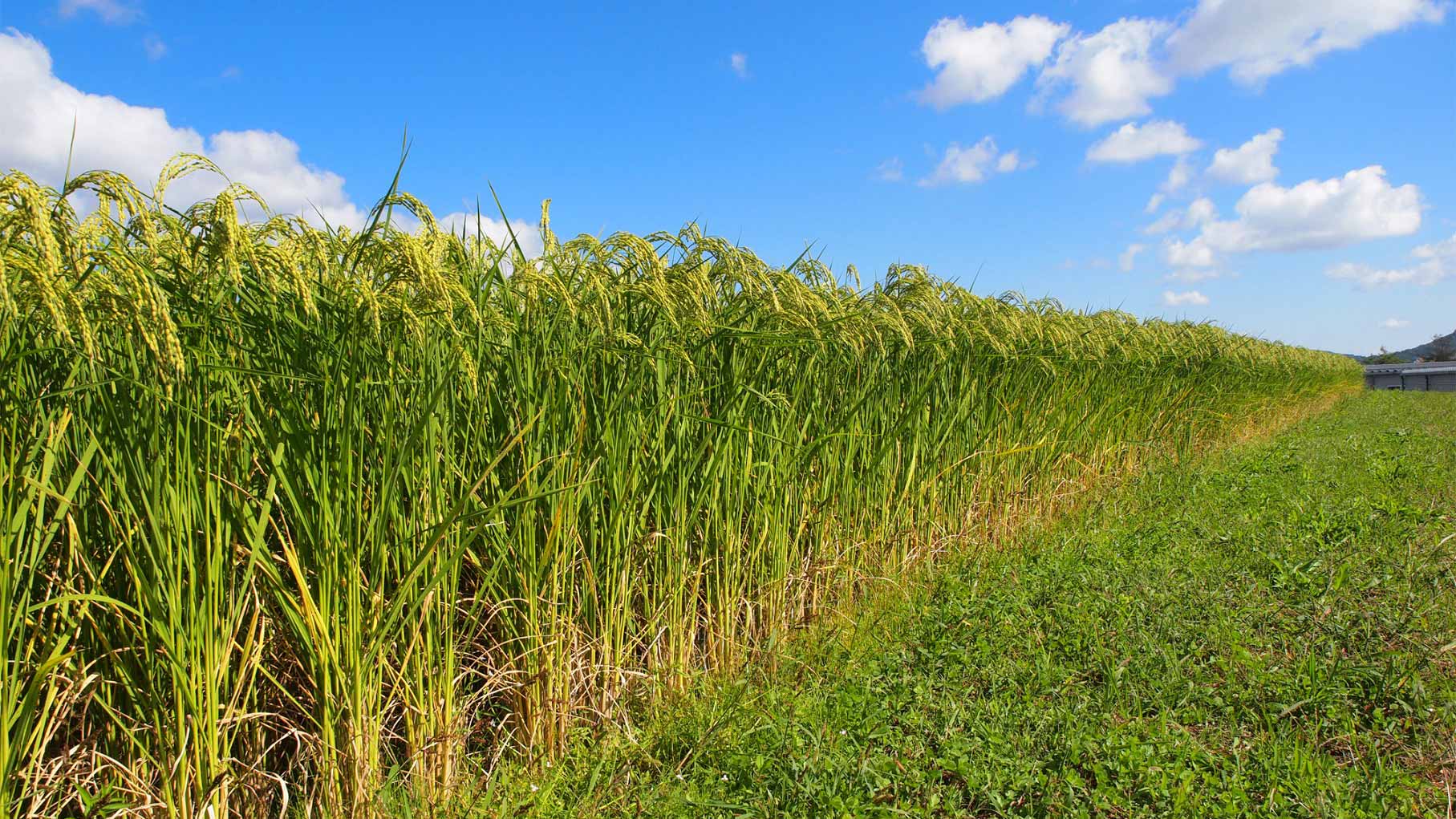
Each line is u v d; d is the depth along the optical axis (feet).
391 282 8.92
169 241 8.21
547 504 11.26
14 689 6.95
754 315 13.80
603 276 11.52
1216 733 12.44
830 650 14.92
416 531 9.62
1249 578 19.07
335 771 8.96
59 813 8.25
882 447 17.71
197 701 7.89
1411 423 61.67
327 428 8.56
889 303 17.99
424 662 10.20
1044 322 26.32
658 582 12.96
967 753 11.61
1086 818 10.17
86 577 8.06
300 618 8.68
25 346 7.13
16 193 5.81
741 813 10.37
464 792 10.23
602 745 11.43
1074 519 25.12
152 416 7.30
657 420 12.35
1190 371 38.63
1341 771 11.23
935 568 19.61
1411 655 14.20
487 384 10.69
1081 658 14.92
